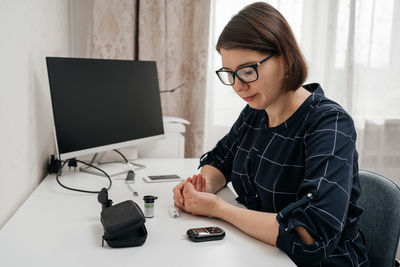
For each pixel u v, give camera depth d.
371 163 2.65
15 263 0.63
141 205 0.96
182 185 0.98
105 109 1.27
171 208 0.92
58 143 1.08
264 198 0.94
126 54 1.99
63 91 1.11
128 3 1.94
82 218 0.85
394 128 2.62
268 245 0.75
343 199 0.69
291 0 2.31
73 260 0.65
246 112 1.13
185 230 0.81
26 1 1.00
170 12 2.02
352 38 2.44
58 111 1.09
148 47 2.02
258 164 0.96
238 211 0.83
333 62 2.45
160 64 2.04
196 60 2.12
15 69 0.89
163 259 0.67
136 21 2.04
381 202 0.98
